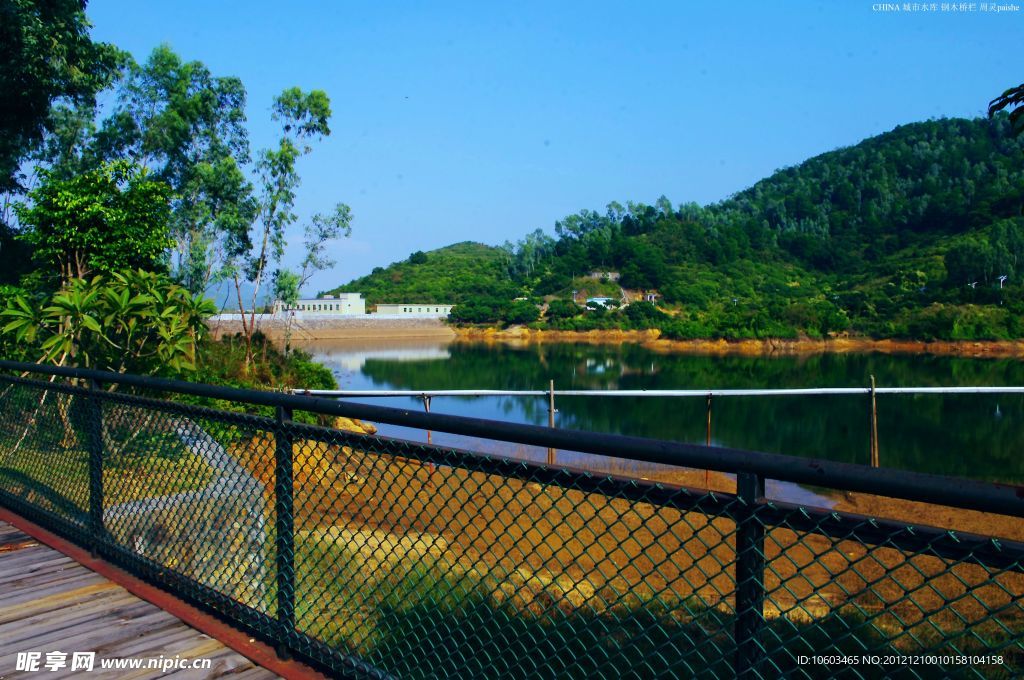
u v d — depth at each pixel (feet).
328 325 295.48
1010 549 3.83
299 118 63.10
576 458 38.81
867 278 358.64
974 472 60.39
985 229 366.84
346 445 7.41
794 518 4.63
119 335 23.31
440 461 6.58
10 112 48.70
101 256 28.45
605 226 469.16
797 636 4.72
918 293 284.82
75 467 11.93
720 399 123.85
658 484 5.25
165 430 9.95
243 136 70.54
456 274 456.86
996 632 12.24
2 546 12.08
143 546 10.46
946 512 28.60
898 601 4.28
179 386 9.41
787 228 475.31
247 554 8.88
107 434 11.10
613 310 339.16
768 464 4.63
